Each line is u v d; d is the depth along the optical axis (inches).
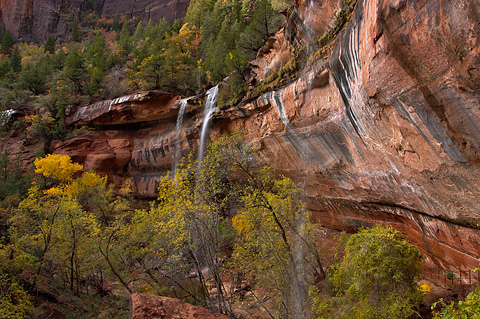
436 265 446.3
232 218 600.1
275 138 776.9
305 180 749.3
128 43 2518.5
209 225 488.7
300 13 666.2
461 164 292.2
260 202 435.5
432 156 325.4
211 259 480.1
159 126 1446.9
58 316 529.7
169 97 1347.2
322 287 447.5
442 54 244.4
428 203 392.5
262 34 1069.8
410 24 262.2
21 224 663.1
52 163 1014.4
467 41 215.0
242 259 488.4
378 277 306.7
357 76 402.9
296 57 676.1
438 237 408.5
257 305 500.4
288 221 455.2
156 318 297.9
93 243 628.4
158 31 2630.4
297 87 629.3
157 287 578.9
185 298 572.7
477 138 256.8
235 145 480.7
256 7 1078.4
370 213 594.2
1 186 1277.1
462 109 254.1
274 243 436.8
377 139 418.6
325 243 671.8
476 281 338.6
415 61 274.7
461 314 197.6
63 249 649.6
